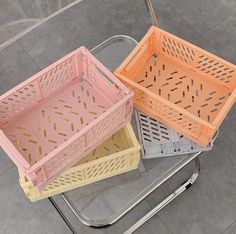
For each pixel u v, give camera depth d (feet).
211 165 7.08
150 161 5.17
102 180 5.08
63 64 4.86
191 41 8.09
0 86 7.66
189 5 8.36
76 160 4.68
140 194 5.01
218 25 8.21
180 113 4.80
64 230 6.71
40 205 6.84
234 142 7.24
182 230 6.71
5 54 7.87
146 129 5.25
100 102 5.17
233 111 7.45
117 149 5.04
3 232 6.71
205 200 6.88
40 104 5.13
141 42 5.15
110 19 8.23
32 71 7.80
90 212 4.95
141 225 6.68
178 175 6.96
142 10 8.28
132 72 5.35
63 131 5.00
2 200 6.87
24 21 7.04
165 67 5.52
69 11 8.21
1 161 7.09
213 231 6.71
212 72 5.30
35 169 4.18
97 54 5.74
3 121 4.94
